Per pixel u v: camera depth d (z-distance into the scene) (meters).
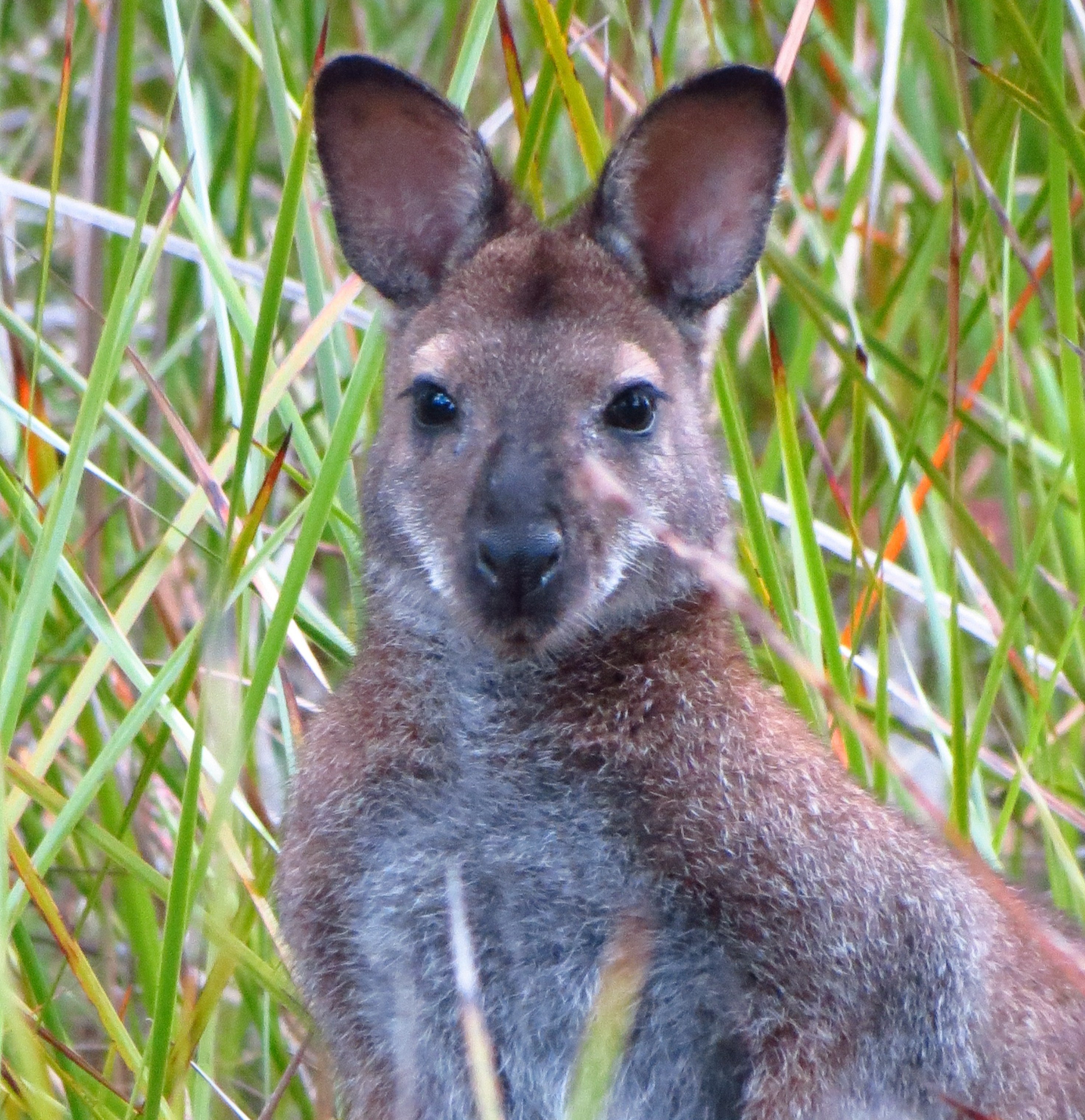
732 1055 9.55
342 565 13.55
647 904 9.31
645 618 9.68
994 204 10.11
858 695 11.92
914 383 11.38
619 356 9.80
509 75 11.30
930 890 9.36
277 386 10.38
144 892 10.48
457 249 10.53
